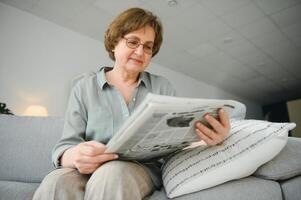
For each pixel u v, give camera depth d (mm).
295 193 747
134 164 618
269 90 6496
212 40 3912
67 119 796
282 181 787
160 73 4758
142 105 476
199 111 564
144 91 894
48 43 3445
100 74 886
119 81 905
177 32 3664
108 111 811
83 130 792
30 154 1190
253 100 7391
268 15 3322
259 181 717
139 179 584
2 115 1296
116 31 857
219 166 664
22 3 3182
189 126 602
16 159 1179
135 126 496
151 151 648
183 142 679
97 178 528
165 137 592
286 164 771
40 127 1262
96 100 824
